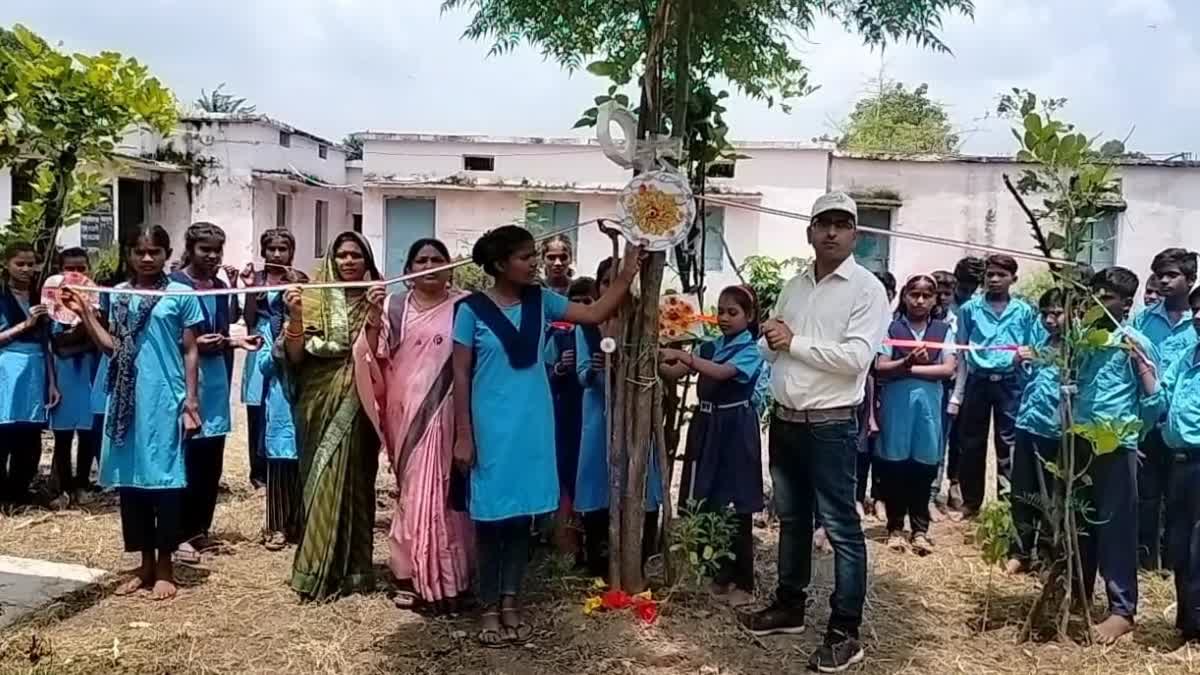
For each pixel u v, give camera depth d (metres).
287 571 5.07
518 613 4.21
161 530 4.64
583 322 4.28
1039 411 4.98
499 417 4.06
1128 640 4.36
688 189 4.19
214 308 5.23
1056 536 4.38
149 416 4.55
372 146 20.03
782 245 18.61
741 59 4.66
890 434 5.82
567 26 4.83
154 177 18.88
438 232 20.17
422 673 3.88
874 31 4.26
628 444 4.48
